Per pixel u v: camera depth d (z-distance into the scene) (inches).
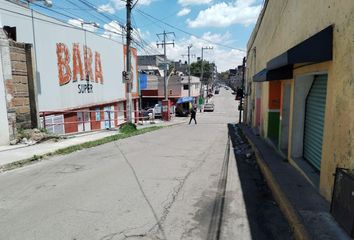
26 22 598.5
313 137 271.9
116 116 1080.8
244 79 1112.2
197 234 163.5
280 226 174.1
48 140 474.3
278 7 381.1
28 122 496.4
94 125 894.4
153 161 348.2
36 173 296.0
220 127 941.8
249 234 163.9
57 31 698.2
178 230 168.2
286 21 331.6
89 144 459.2
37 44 628.7
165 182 259.8
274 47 410.3
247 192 235.3
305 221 164.2
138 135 634.2
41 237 160.4
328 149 193.8
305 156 295.9
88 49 850.8
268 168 287.7
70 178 274.5
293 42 296.7
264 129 506.9
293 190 218.7
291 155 305.9
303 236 148.1
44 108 650.2
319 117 255.9
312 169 262.5
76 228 170.6
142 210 196.4
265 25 498.3
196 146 472.7
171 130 803.4
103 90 959.6
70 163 339.3
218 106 2842.0
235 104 3029.0
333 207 168.6
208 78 3863.2
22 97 481.1
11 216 188.9
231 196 225.6
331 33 190.5
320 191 207.6
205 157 377.1
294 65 292.2
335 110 182.4
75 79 780.0
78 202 211.2
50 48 672.4
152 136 618.5
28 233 165.2
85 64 834.2
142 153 401.4
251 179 274.1
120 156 378.9
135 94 1323.8
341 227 155.9
